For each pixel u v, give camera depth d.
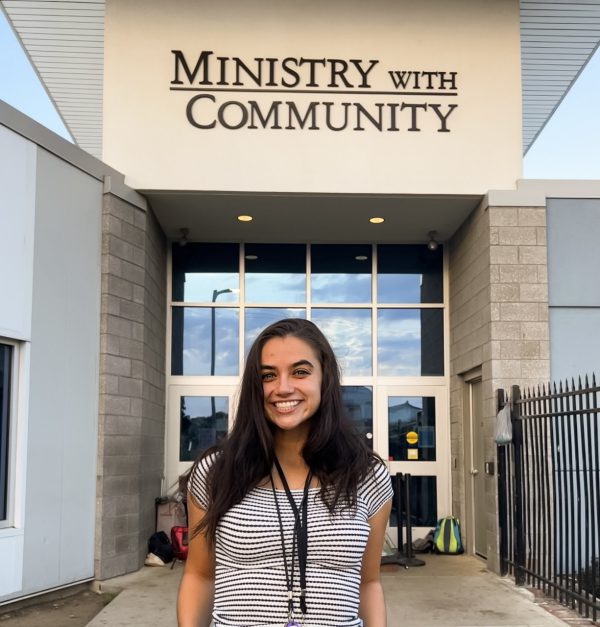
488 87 8.06
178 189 7.80
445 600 6.40
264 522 1.70
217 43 7.98
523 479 6.98
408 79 8.03
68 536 6.58
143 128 7.84
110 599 6.53
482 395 8.10
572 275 7.85
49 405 6.43
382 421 9.61
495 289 7.74
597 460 5.48
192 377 9.62
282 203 8.23
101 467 7.02
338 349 9.74
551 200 7.93
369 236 9.61
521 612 5.95
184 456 9.48
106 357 7.16
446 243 9.87
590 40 8.74
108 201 7.32
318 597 1.67
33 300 6.31
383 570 7.77
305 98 7.96
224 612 1.70
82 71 9.31
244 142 7.88
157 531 8.52
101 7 8.04
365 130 7.96
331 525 1.71
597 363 7.73
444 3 8.10
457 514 9.09
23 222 6.24
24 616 5.91
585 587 5.68
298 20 8.04
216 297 9.80
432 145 7.97
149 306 8.26
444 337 9.75
